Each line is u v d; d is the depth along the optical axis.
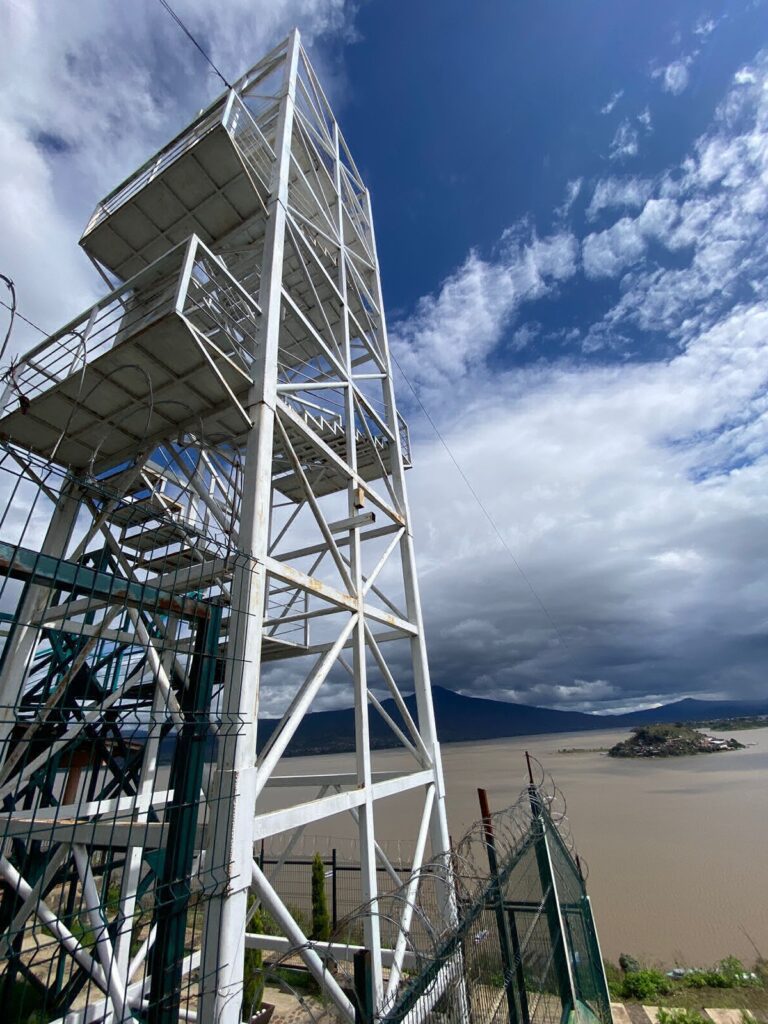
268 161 11.77
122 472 9.49
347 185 16.45
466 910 4.46
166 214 10.71
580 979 7.79
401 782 8.90
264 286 8.76
